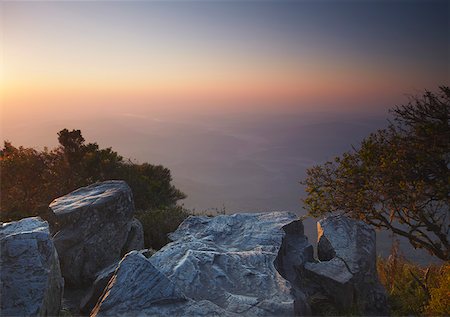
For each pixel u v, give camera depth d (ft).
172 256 25.36
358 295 25.82
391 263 38.37
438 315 24.91
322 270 26.71
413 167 34.27
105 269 31.30
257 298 20.11
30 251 20.90
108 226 34.40
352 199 36.37
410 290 33.32
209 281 21.72
